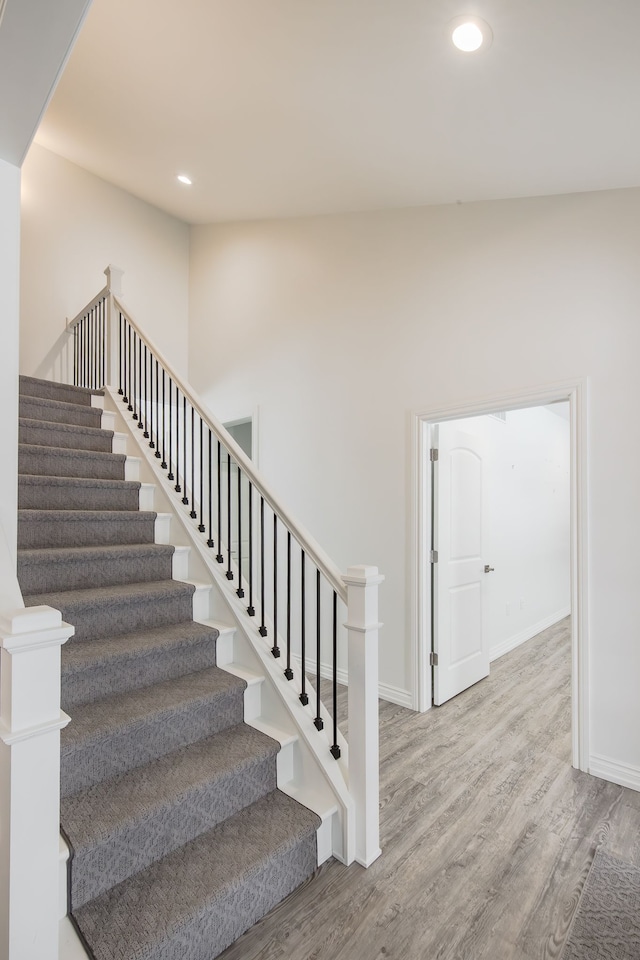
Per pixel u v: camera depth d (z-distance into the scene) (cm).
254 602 279
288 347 420
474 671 385
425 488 333
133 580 262
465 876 186
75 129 368
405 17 168
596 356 258
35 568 231
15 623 115
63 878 143
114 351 396
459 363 311
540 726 311
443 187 294
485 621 402
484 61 180
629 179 244
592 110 196
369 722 192
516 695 362
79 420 350
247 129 282
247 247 468
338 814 193
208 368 501
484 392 299
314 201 367
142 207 511
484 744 288
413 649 333
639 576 244
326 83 218
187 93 263
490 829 213
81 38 241
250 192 382
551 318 274
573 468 264
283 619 409
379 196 329
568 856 197
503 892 179
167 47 228
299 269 414
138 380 414
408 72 196
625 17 149
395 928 163
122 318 401
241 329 468
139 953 133
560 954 155
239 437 525
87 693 196
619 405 251
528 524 533
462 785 246
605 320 256
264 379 439
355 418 367
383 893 177
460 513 371
